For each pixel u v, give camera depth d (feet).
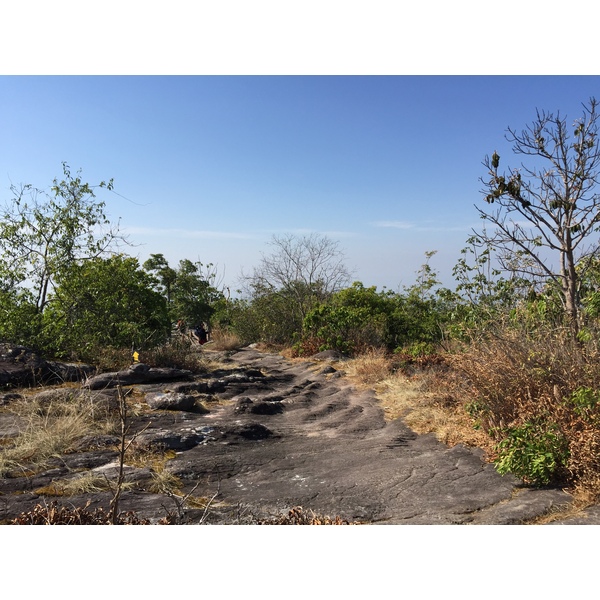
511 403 18.75
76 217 37.91
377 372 35.96
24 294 36.73
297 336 57.47
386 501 15.39
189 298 93.09
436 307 59.21
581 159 21.84
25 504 14.79
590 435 14.28
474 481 16.20
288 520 13.30
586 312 21.99
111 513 13.32
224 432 22.90
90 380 29.07
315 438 23.43
